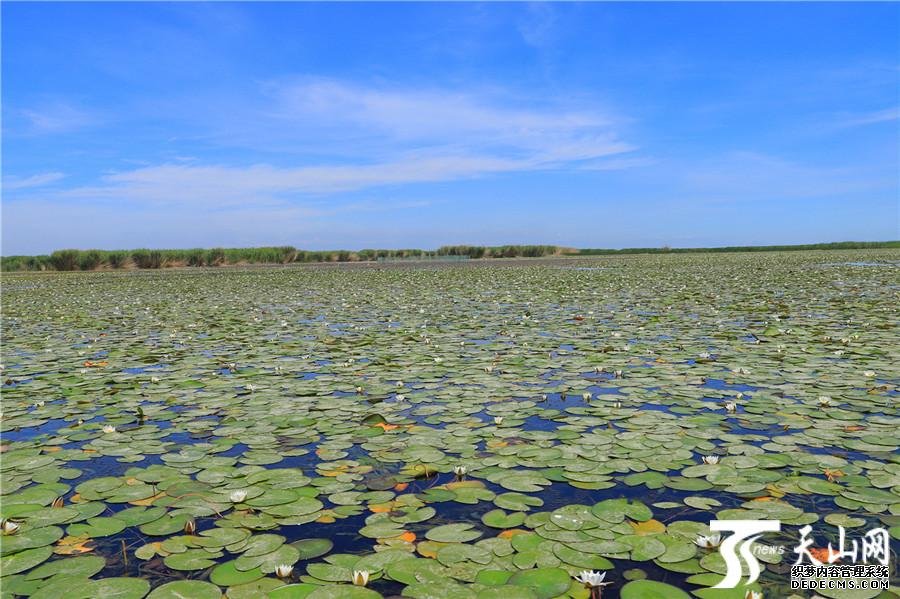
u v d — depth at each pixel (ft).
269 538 8.48
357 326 29.35
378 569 7.55
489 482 10.36
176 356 22.40
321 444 12.41
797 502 9.22
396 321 31.07
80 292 54.29
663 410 14.44
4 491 10.30
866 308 31.35
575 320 29.73
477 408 14.80
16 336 27.81
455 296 44.45
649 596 6.77
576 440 12.21
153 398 16.31
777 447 11.48
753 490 9.59
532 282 57.06
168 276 83.15
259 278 73.51
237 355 22.39
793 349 21.02
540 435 12.59
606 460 11.10
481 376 18.17
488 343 23.72
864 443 11.60
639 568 7.52
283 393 16.65
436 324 29.37
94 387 17.61
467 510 9.29
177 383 17.98
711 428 12.79
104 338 26.86
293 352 22.80
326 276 75.87
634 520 8.77
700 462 11.00
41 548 8.27
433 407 14.96
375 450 11.97
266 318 33.24
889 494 9.37
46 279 80.12
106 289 57.67
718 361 19.27
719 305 34.55
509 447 11.89
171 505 9.62
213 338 26.37
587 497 9.67
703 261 99.14
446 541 8.23
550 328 27.17
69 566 7.78
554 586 7.09
